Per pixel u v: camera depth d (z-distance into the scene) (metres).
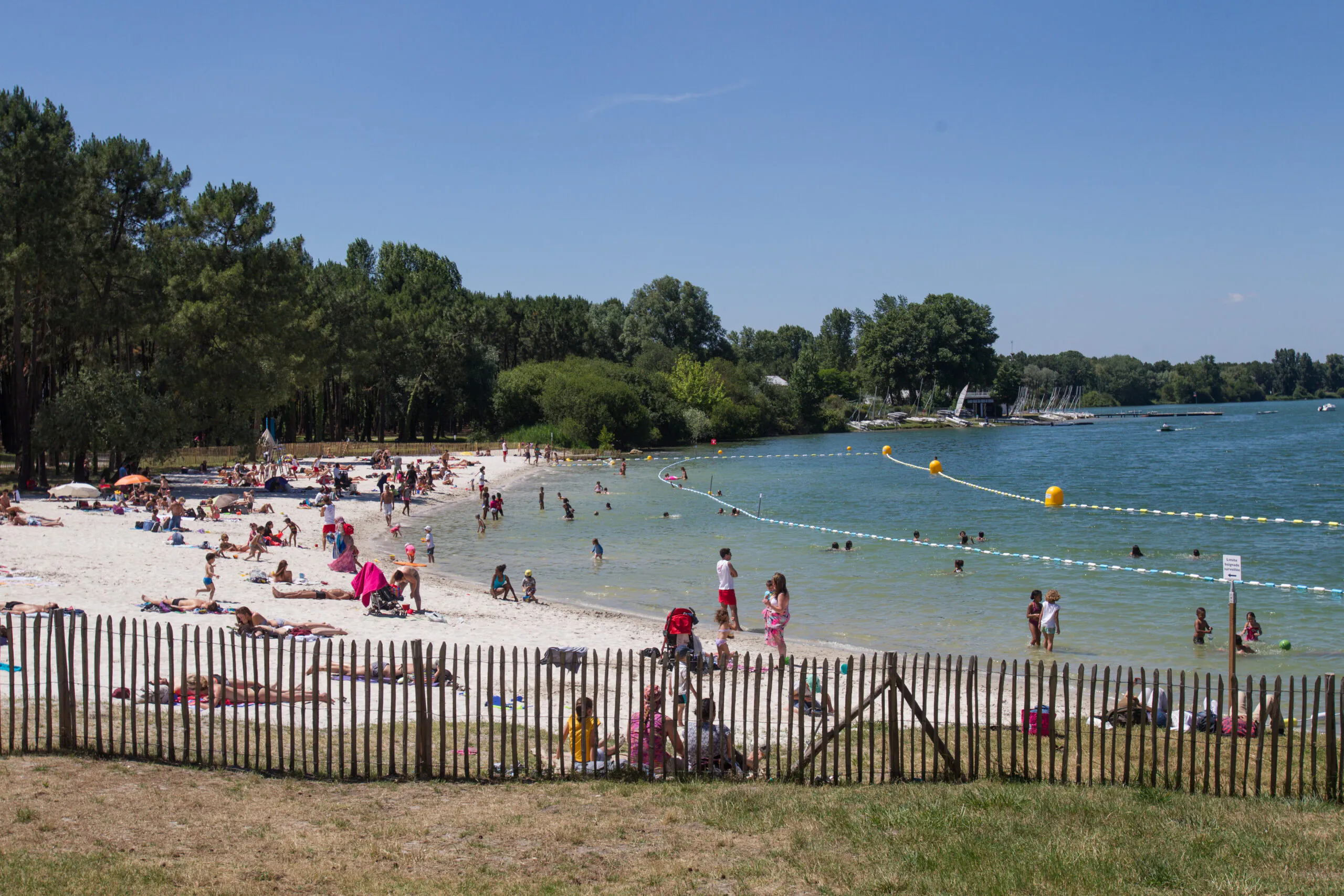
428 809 10.90
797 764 12.78
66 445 48.81
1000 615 28.16
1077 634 25.92
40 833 9.74
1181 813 10.85
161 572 28.91
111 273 50.53
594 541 38.38
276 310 60.81
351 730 12.93
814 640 25.09
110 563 29.92
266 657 11.88
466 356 115.00
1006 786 11.92
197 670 12.12
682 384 136.12
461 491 67.56
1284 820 10.56
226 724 13.38
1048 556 38.91
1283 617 27.75
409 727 14.32
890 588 32.38
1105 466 85.38
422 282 138.62
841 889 8.80
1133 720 15.75
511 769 12.45
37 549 31.55
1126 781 12.12
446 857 9.52
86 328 49.19
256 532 34.16
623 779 12.20
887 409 171.50
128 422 49.34
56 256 45.84
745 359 193.88
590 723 13.16
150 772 11.79
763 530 47.56
